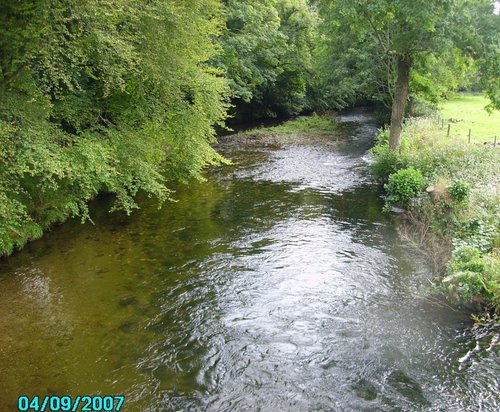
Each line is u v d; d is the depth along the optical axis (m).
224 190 18.41
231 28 29.64
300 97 43.62
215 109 14.44
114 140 11.96
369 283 10.39
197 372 7.31
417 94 28.80
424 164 17.02
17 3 9.02
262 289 10.09
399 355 7.75
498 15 16.66
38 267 10.95
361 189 18.56
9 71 9.99
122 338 8.21
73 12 9.13
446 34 16.91
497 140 23.08
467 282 8.79
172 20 11.01
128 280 10.41
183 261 11.48
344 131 35.00
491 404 6.58
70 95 11.96
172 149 14.85
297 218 14.98
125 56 9.87
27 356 7.64
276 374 7.28
